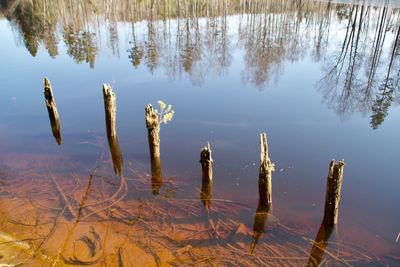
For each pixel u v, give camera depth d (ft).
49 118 43.14
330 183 22.57
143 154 34.58
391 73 67.41
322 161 33.06
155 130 30.91
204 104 47.62
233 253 20.89
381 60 76.59
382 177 30.45
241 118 42.98
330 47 90.63
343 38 102.22
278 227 23.70
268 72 63.93
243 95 51.21
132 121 42.47
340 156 33.96
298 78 60.75
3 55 75.36
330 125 41.24
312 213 25.64
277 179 30.04
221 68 66.80
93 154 34.12
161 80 58.59
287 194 27.89
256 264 20.13
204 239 22.04
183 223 23.62
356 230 23.91
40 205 25.00
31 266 19.29
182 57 78.69
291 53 83.25
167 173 30.94
